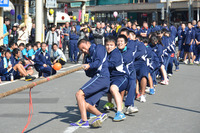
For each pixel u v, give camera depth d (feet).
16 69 47.37
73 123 24.76
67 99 34.55
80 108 24.30
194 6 161.17
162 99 34.78
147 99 34.68
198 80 48.06
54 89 40.37
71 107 30.99
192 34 69.36
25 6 87.92
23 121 26.13
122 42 27.43
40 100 33.96
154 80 41.75
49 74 49.96
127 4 187.32
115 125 24.98
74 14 157.99
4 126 24.77
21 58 52.70
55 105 31.73
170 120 26.48
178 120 26.50
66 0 114.11
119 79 26.08
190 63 69.87
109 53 26.25
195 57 70.18
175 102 33.32
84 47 24.76
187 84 44.60
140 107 30.96
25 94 37.14
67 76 51.44
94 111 24.27
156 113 28.73
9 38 74.74
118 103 25.81
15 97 35.40
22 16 114.93
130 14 198.18
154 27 79.05
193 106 31.55
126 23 73.10
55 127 24.48
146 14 194.70
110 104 29.91
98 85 24.16
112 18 200.75
